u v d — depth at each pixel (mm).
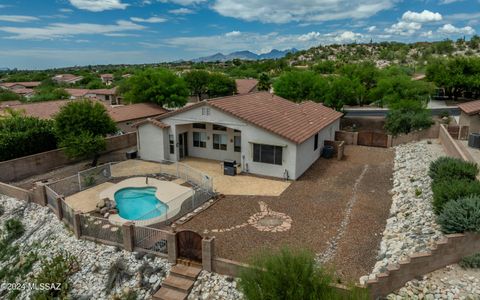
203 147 28125
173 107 43969
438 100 66188
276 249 13625
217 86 69812
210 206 18500
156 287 12688
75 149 25469
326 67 88750
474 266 10703
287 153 22391
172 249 13297
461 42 166625
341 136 32250
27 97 77688
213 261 12602
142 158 28484
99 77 130375
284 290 8984
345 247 13812
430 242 11922
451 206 11977
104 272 14008
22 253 16922
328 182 21891
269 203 18766
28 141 26922
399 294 10375
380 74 58406
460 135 30156
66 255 15328
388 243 13312
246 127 23484
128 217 18000
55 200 18328
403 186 19328
